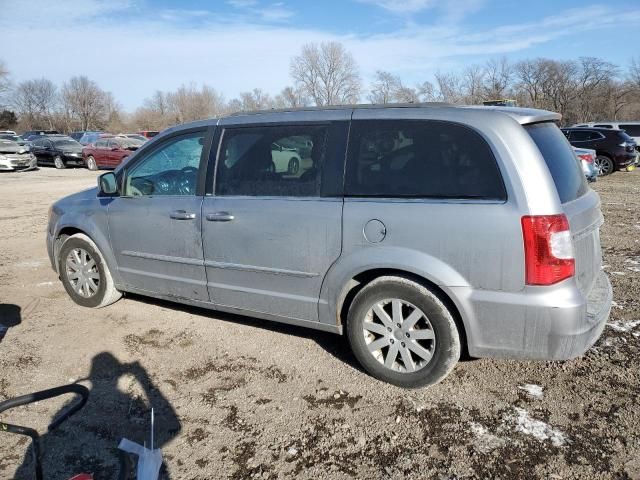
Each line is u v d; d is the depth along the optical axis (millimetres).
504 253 3031
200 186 4137
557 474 2684
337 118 3617
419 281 3320
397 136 3396
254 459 2854
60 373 3797
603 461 2764
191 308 4984
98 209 4801
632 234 8047
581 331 3045
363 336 3555
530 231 2971
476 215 3084
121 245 4684
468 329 3201
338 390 3500
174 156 4383
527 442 2928
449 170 3215
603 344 4055
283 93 64000
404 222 3268
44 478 2721
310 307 3730
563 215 3023
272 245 3771
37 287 5746
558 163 3312
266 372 3758
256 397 3441
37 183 17812
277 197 3762
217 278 4125
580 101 61188
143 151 4586
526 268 3000
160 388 3576
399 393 3441
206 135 4188
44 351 4137
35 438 1858
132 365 3896
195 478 2715
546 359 3105
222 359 3967
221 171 4059
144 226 4461
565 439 2945
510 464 2766
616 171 19125
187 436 3057
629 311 4703
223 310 4234
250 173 3920
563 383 3512
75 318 4789
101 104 92375
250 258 3898
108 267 4871
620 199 12016
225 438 3033
